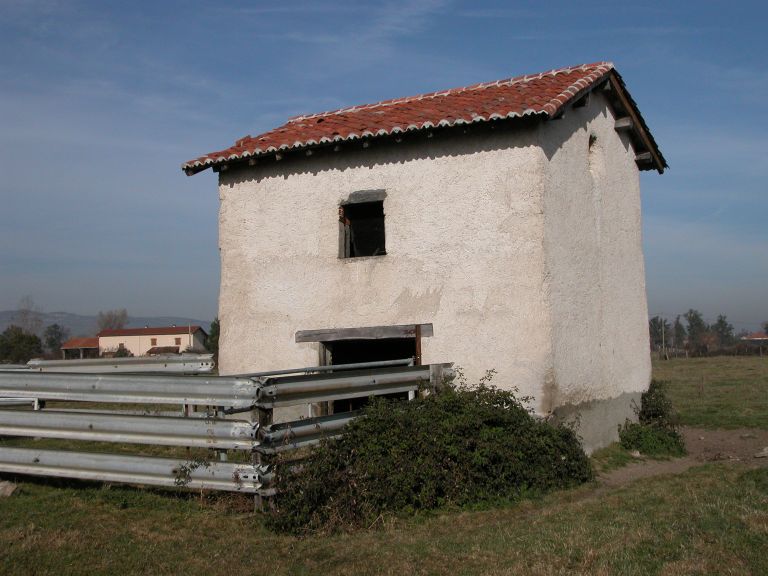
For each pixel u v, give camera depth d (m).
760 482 8.10
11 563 5.61
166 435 7.11
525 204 9.86
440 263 10.30
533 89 10.93
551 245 9.99
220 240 11.76
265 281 11.40
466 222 10.20
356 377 7.98
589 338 11.16
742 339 78.56
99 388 7.55
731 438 13.73
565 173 10.71
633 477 9.80
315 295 11.04
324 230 11.08
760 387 22.98
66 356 54.16
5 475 8.20
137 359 12.30
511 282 9.85
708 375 28.92
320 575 5.53
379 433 7.66
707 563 5.36
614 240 12.79
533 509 7.58
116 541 6.15
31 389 7.99
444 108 10.84
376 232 11.85
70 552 5.86
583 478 8.98
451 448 7.75
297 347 11.07
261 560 5.80
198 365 12.12
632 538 6.01
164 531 6.44
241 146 11.56
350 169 10.97
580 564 5.49
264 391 6.66
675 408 17.94
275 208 11.42
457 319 10.12
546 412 9.53
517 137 9.98
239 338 11.48
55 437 7.75
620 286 12.95
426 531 6.69
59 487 7.78
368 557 5.85
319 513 6.69
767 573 5.14
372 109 12.82
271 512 6.62
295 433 7.01
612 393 12.00
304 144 10.80
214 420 6.85
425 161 10.51
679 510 6.86
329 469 6.96
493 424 8.41
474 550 5.96
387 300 10.58
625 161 13.77
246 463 6.84
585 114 11.66
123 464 7.36
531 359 9.66
